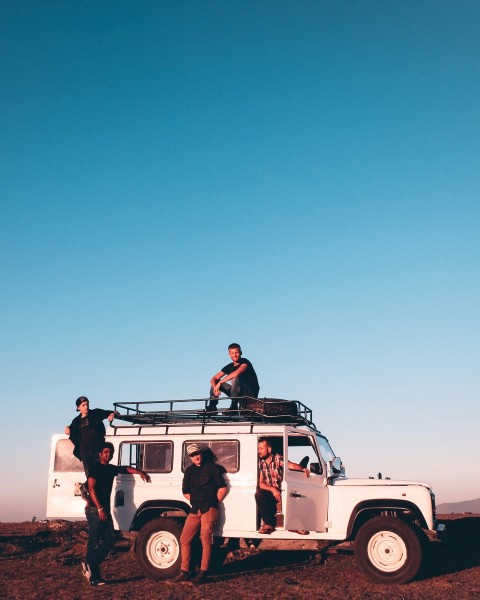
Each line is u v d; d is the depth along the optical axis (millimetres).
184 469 10203
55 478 10445
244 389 11102
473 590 8719
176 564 9852
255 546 10039
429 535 9484
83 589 9383
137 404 10703
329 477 10125
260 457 10047
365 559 9477
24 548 12977
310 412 10922
